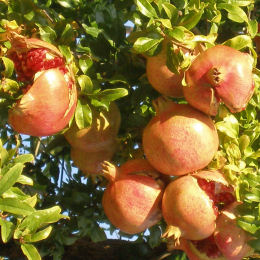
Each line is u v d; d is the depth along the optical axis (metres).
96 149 0.98
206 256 0.88
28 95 0.80
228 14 0.96
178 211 0.83
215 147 0.85
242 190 0.87
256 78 0.90
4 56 0.88
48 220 0.82
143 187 0.86
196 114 0.85
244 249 0.86
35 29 0.92
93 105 0.90
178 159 0.83
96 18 0.96
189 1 0.95
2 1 0.95
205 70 0.83
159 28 0.87
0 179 0.79
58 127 0.83
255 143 0.95
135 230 0.87
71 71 0.86
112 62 0.96
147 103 0.99
